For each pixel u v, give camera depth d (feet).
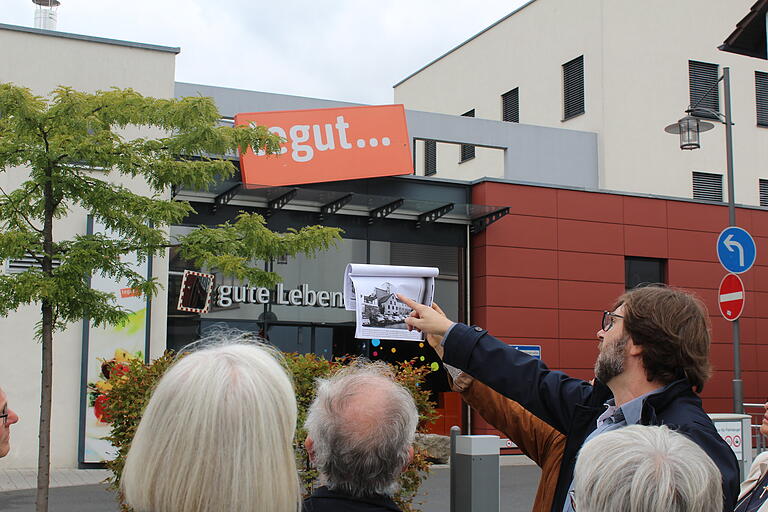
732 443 25.11
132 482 5.35
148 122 25.98
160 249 26.37
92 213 25.29
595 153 69.26
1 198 24.52
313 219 54.08
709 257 63.87
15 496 35.42
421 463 20.84
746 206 65.51
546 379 9.60
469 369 9.85
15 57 45.55
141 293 26.21
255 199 51.93
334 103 58.54
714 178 74.69
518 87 80.94
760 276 65.16
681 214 63.26
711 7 75.46
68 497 35.22
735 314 37.81
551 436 9.90
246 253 27.32
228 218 51.21
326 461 6.95
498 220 57.31
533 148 66.54
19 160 24.27
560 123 74.49
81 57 46.85
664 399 8.29
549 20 77.05
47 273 24.02
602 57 70.13
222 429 5.27
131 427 19.69
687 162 72.69
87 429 44.11
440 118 62.85
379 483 6.92
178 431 5.28
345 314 53.57
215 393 5.37
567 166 67.87
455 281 58.29
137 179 45.34
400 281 10.77
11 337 43.68
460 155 87.04
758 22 35.53
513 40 82.12
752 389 63.52
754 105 76.79
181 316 48.21
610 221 60.64
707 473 5.90
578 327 58.65
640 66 71.46
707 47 74.84
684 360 8.39
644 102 71.26
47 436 22.84
